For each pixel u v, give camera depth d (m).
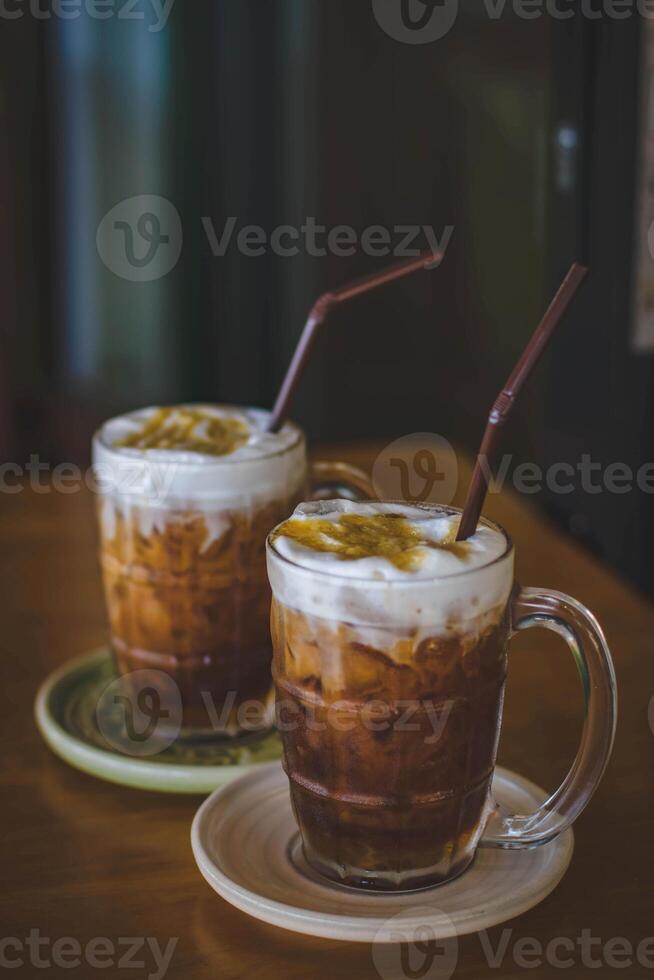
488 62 2.07
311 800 0.67
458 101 2.11
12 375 2.00
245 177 2.07
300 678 0.66
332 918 0.64
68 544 1.01
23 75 1.89
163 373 2.10
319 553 0.66
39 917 0.66
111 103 1.95
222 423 0.81
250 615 0.78
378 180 2.14
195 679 0.78
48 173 1.95
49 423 2.05
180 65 1.97
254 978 0.63
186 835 0.71
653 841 0.70
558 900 0.67
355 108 2.10
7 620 0.90
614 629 0.88
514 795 0.72
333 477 0.81
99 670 0.84
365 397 2.23
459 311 2.20
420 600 0.64
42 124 1.93
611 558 1.28
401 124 2.12
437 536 0.67
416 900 0.66
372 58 2.08
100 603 0.92
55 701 0.80
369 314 2.19
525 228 2.12
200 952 0.64
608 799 0.73
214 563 0.77
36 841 0.71
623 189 1.16
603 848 0.70
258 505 0.77
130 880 0.68
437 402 2.24
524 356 0.66
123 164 1.99
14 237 1.95
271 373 2.19
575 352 1.25
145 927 0.66
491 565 0.65
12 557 0.98
